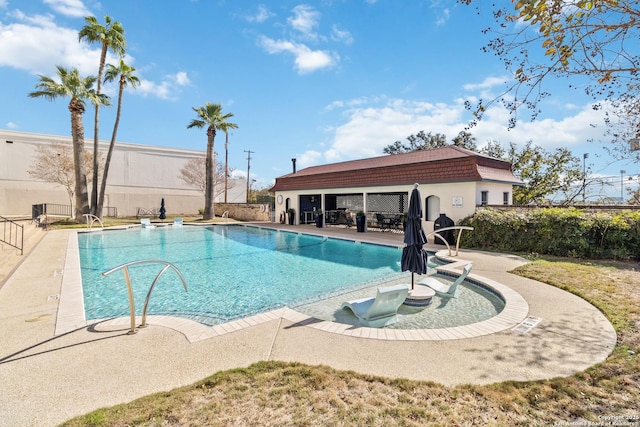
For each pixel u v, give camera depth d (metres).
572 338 3.94
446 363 3.35
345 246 13.87
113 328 4.36
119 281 8.18
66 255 10.02
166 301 6.58
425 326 4.99
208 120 26.02
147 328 4.36
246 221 26.25
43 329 4.33
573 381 2.95
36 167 27.42
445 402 2.67
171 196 34.78
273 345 3.82
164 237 16.92
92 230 17.86
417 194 6.11
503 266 8.26
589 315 4.74
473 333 4.13
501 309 5.70
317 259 11.02
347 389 2.88
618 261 8.64
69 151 28.14
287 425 2.41
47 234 15.78
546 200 19.84
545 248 9.98
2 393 2.85
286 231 18.66
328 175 19.92
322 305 6.14
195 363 3.38
